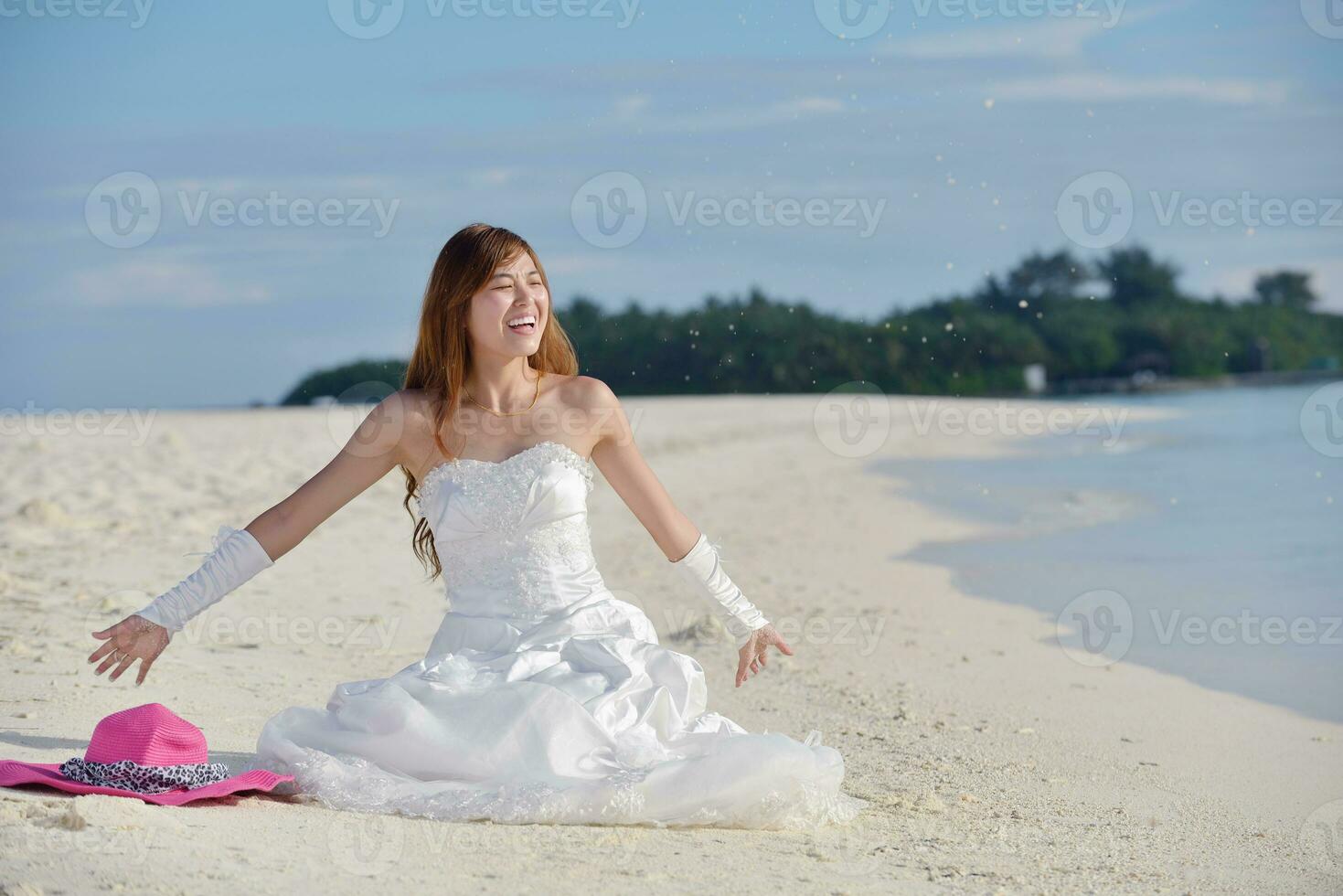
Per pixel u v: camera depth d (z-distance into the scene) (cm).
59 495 1036
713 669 539
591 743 312
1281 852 309
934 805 338
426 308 350
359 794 303
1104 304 5088
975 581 778
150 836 259
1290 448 1862
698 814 302
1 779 288
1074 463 1742
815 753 313
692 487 1434
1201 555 871
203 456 1466
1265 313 5362
